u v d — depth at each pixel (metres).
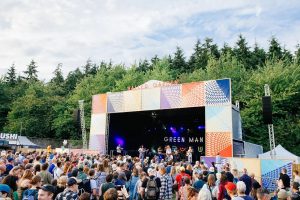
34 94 52.69
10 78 68.19
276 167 15.12
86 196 4.19
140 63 61.88
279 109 30.67
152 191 8.40
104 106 25.34
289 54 47.22
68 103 48.31
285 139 29.89
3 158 10.74
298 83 30.70
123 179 7.95
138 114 27.39
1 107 51.12
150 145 30.08
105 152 24.58
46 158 12.48
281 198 4.75
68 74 65.50
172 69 52.78
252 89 32.22
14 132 46.88
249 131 31.61
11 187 5.39
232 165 16.22
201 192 5.49
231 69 38.75
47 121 48.28
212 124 18.83
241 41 50.56
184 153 27.47
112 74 50.69
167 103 21.20
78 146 43.59
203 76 39.72
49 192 3.82
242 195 5.18
